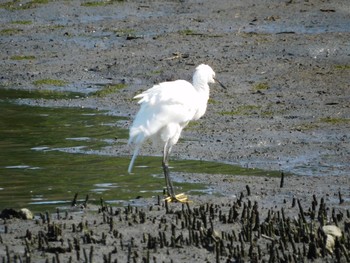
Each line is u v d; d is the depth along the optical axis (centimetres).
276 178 1483
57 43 2658
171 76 2298
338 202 1331
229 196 1369
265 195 1373
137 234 1177
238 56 2412
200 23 2734
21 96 2205
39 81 2341
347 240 1116
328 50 2409
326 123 1855
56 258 1046
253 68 2306
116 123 1909
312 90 2117
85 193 1396
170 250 1110
